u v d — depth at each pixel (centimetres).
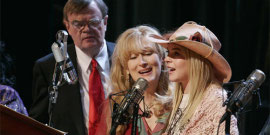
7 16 1002
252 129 870
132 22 1078
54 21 1038
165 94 551
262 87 930
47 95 631
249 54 995
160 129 516
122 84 563
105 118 591
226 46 1016
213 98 430
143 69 539
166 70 552
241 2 998
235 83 428
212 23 1040
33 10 1013
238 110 389
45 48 1024
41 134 396
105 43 654
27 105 1009
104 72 632
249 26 992
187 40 435
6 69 809
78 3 608
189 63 446
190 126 432
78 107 610
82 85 625
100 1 630
